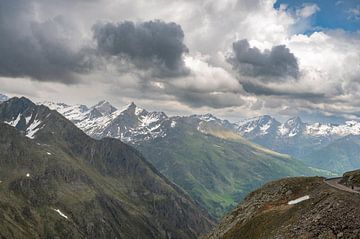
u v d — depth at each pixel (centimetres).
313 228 7125
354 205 7012
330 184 9844
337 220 6888
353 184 9481
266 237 8400
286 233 7650
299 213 8088
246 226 9881
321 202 7762
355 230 6462
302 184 10612
